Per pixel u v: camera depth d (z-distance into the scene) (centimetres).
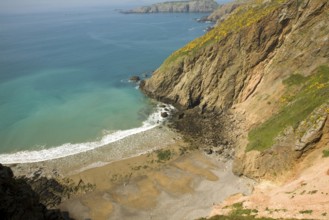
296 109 4656
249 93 6250
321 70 5091
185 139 5772
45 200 4325
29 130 6184
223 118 6262
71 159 5269
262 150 4397
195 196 4288
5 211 2839
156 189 4491
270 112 5378
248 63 6353
